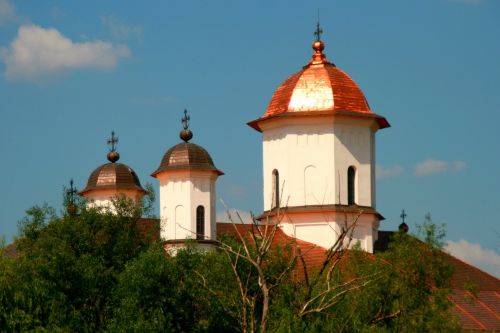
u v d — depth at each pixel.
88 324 57.06
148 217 68.25
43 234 62.59
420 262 58.16
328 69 87.00
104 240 63.47
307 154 84.06
